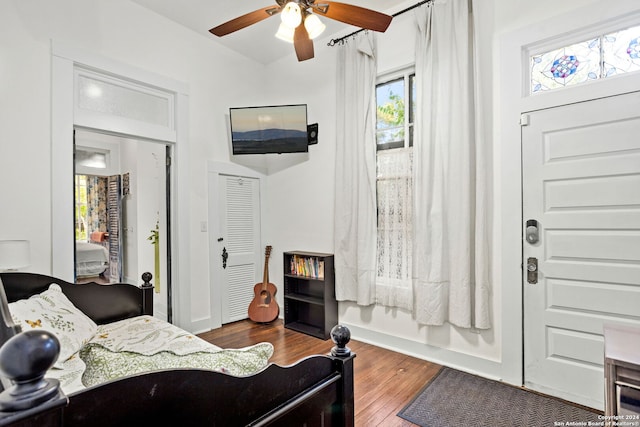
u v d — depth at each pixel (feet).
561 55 7.52
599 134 6.94
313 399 3.75
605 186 6.88
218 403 2.90
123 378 2.40
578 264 7.17
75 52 8.80
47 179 8.34
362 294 10.46
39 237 8.20
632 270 6.60
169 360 5.03
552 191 7.48
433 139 9.01
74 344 5.64
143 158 14.52
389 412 6.82
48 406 1.93
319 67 12.31
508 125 8.04
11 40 7.88
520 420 6.51
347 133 11.01
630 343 4.48
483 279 8.20
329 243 12.00
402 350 9.96
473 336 8.61
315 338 11.12
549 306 7.51
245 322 12.85
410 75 10.11
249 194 13.48
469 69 8.53
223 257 12.51
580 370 7.11
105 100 9.61
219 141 12.46
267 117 12.26
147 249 14.19
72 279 8.68
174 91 11.05
